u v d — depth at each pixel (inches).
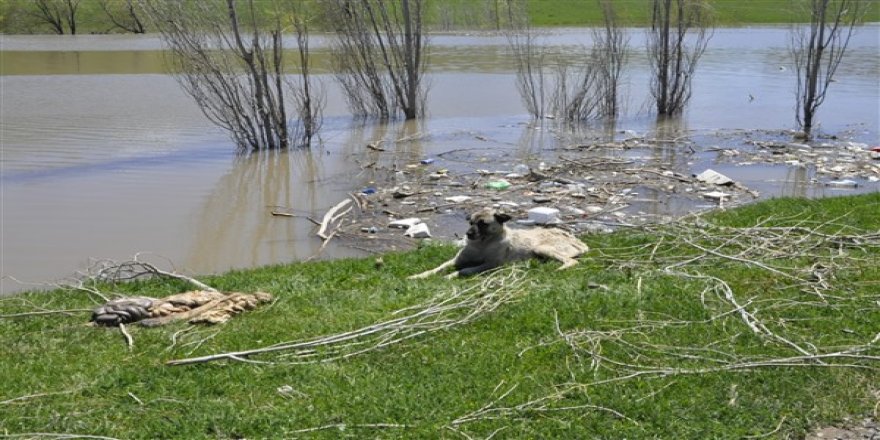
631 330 313.7
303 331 321.7
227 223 565.6
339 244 511.8
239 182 682.8
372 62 996.6
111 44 1967.3
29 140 826.2
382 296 365.7
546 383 273.7
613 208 571.2
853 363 285.7
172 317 341.1
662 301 343.6
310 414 255.3
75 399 267.9
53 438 242.7
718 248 426.3
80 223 560.7
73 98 1082.1
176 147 812.6
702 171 702.5
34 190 644.1
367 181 680.4
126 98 1087.0
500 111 1047.0
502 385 272.5
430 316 332.2
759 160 747.4
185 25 797.9
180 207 605.6
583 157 759.7
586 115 1001.5
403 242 510.0
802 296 352.2
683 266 398.3
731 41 1882.4
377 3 1119.0
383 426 247.9
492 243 411.5
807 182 661.3
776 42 1855.3
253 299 357.4
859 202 542.9
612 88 1011.9
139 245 515.5
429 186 652.1
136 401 265.9
